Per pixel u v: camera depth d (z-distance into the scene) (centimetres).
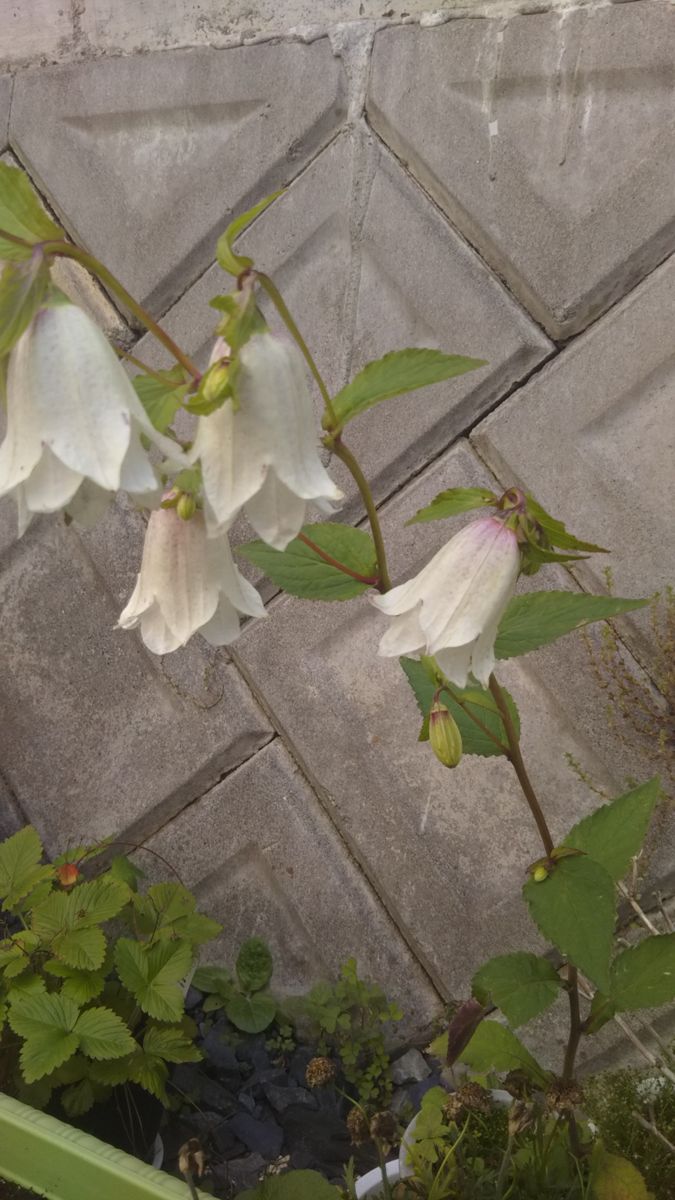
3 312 27
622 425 60
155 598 34
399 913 72
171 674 78
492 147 59
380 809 72
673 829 61
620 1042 65
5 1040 63
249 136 66
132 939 68
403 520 67
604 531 61
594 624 62
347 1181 54
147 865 82
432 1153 53
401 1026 73
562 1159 52
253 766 76
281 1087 71
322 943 75
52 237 27
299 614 72
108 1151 52
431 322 64
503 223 60
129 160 72
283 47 64
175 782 79
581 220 58
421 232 63
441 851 70
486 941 69
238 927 79
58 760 84
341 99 63
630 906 63
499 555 33
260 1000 76
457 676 34
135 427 28
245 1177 66
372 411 66
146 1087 59
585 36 55
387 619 69
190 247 71
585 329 60
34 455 28
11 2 74
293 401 29
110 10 70
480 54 58
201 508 33
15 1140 54
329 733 72
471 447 65
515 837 67
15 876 67
